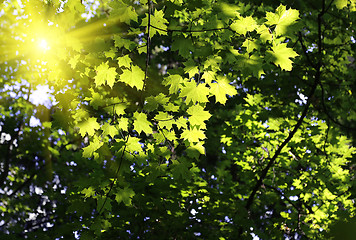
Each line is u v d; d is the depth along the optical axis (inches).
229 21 114.2
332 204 228.2
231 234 211.5
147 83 124.9
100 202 134.3
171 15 105.7
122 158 125.6
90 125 121.4
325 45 251.4
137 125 123.3
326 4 230.7
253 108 241.9
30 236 193.8
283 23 105.0
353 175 232.7
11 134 367.6
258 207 257.8
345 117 283.0
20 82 341.4
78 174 247.0
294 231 231.8
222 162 258.2
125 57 115.0
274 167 245.6
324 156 236.7
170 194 196.4
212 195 208.1
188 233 204.8
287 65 111.8
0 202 318.0
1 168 351.6
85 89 154.7
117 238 193.8
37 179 323.3
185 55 114.1
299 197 241.1
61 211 208.5
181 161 130.0
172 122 122.3
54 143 377.4
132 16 108.1
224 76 114.2
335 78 268.8
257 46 111.1
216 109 273.1
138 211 193.0
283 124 242.5
